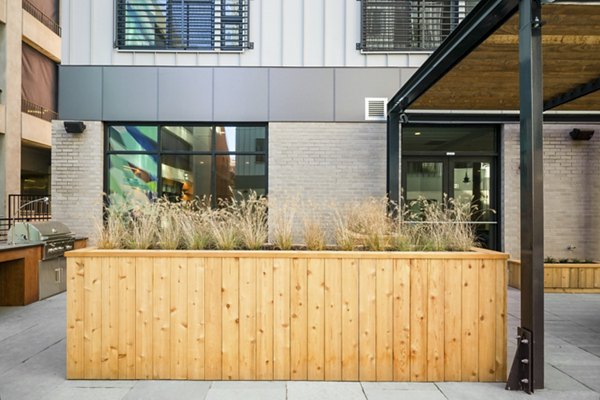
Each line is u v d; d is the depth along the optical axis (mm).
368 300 3639
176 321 3643
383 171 8250
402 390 3436
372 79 8266
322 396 3318
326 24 8266
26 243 6559
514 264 7500
